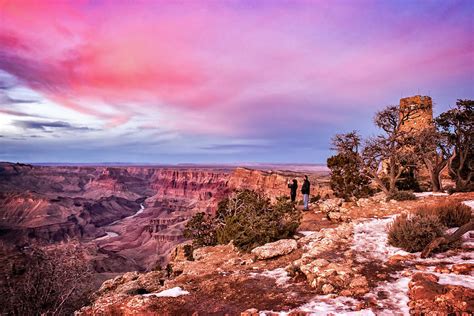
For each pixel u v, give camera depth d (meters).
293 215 15.02
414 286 6.56
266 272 9.82
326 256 9.83
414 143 25.36
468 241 9.66
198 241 26.78
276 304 7.18
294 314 6.34
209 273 10.52
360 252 9.91
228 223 16.84
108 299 8.72
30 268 10.41
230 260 12.06
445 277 7.05
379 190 29.41
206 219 30.42
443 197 18.95
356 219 14.88
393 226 10.51
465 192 21.33
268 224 13.74
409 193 20.55
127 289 11.77
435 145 24.44
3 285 9.70
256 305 7.32
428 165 25.23
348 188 27.16
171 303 7.91
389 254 9.52
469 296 5.73
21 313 9.83
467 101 23.45
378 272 8.18
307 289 7.86
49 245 11.47
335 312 6.23
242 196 28.38
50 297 10.42
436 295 6.02
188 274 11.14
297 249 11.67
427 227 9.55
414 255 9.03
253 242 13.45
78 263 10.95
